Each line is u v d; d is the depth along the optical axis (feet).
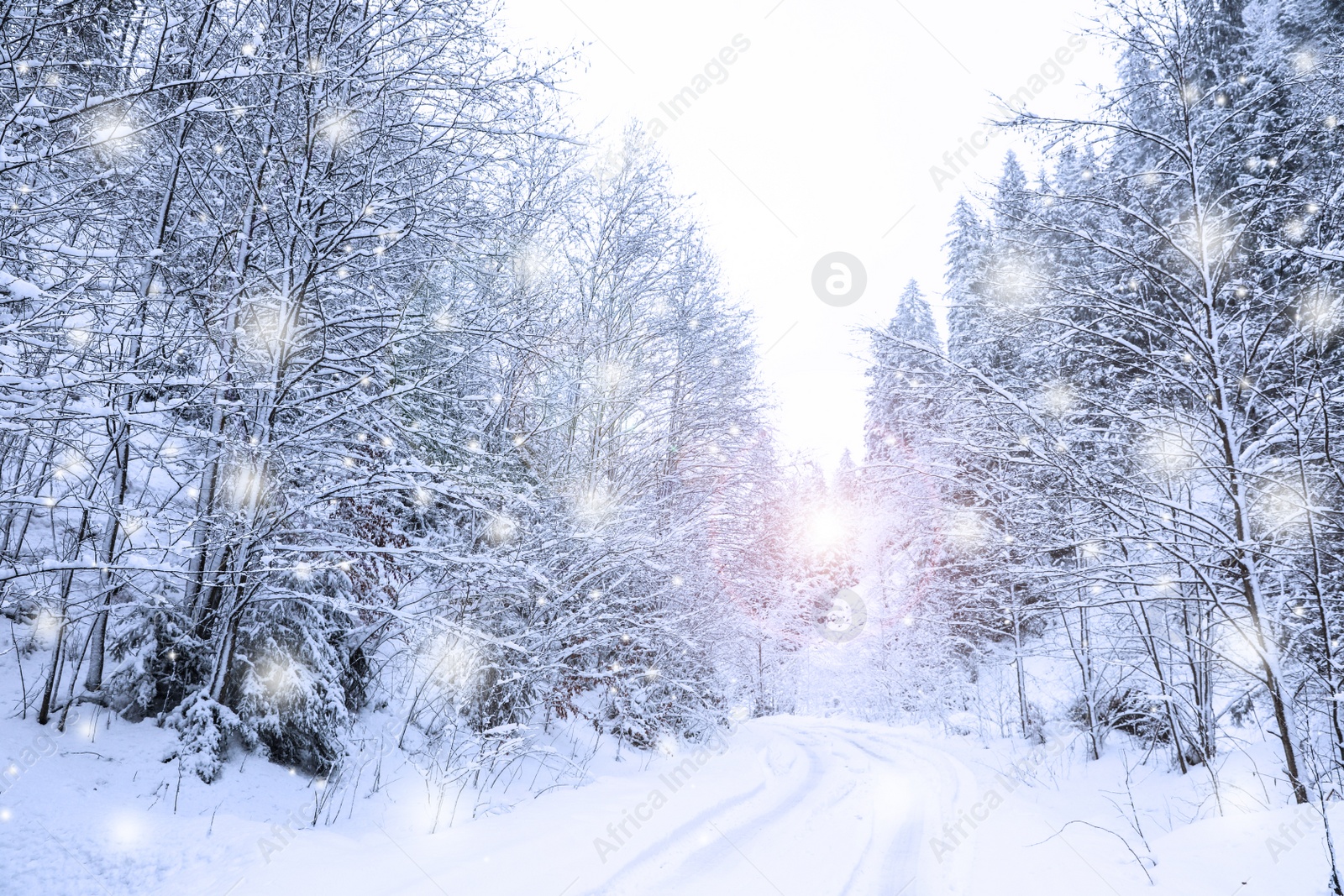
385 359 21.22
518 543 26.40
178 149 17.85
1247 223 21.31
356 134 20.11
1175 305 21.68
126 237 17.67
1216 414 20.92
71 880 11.97
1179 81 21.94
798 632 68.18
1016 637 43.78
